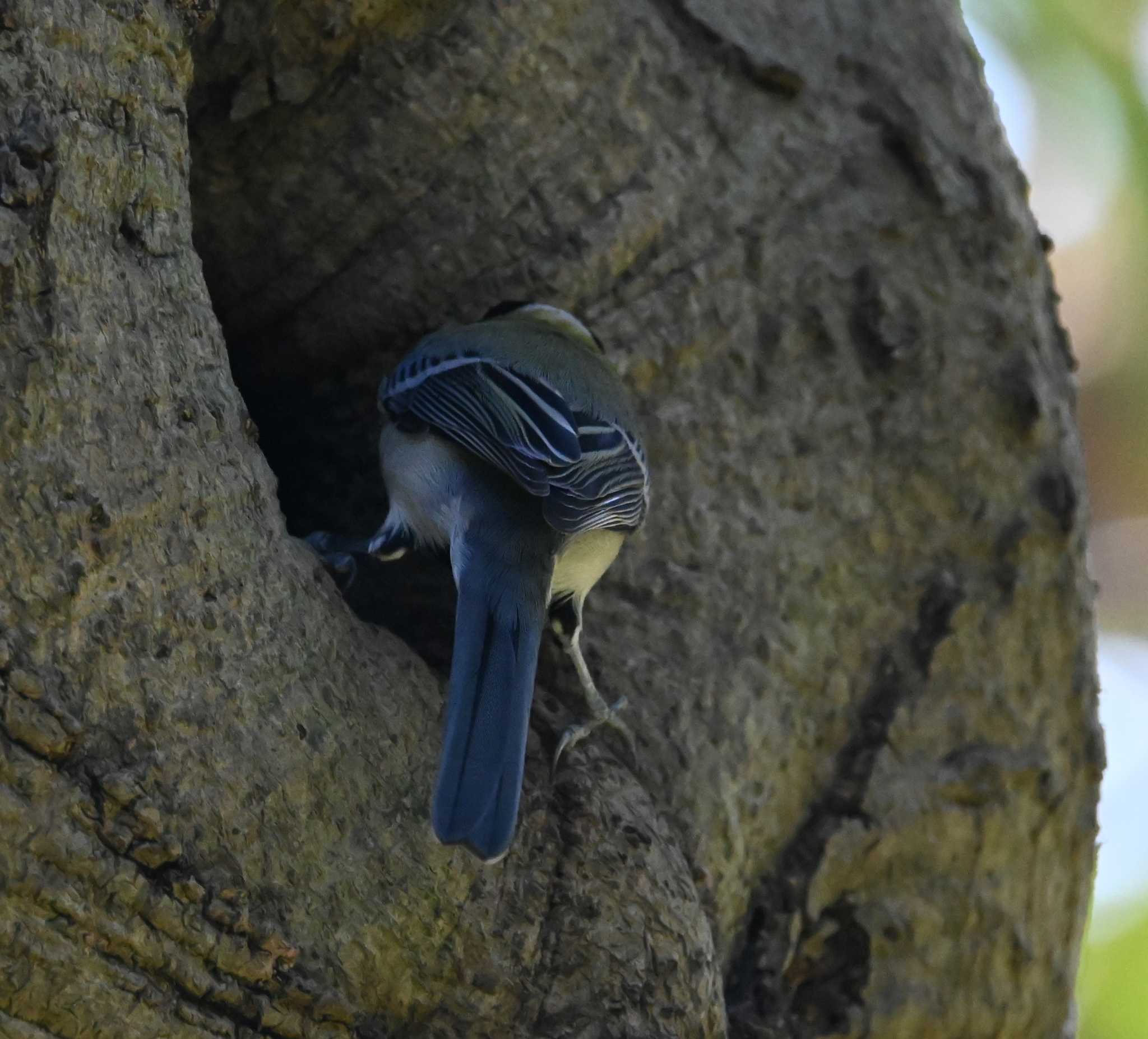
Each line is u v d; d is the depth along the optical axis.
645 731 7.66
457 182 7.96
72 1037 5.01
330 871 5.85
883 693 8.44
